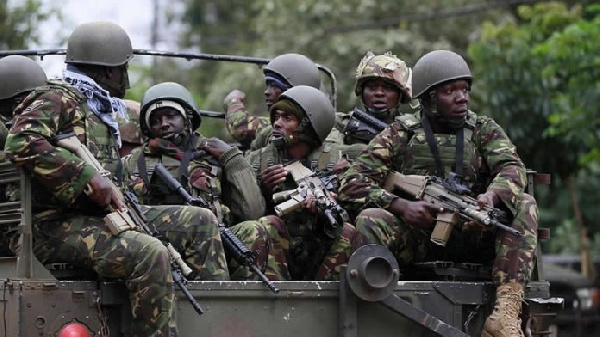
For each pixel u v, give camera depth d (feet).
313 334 50.62
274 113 58.29
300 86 58.29
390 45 157.28
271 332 49.75
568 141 124.26
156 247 47.16
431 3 163.73
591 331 128.16
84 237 47.88
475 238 56.85
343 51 159.94
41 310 45.98
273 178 57.06
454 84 56.54
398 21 151.74
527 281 55.16
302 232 55.83
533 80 130.41
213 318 48.65
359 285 50.57
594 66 118.21
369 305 51.90
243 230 54.49
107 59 51.57
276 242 55.01
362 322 51.72
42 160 47.19
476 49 132.87
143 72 203.51
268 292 49.80
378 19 164.45
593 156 119.96
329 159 58.23
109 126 51.03
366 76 64.69
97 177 47.75
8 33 136.15
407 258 57.00
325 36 163.02
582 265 140.15
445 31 163.22
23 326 45.52
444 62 56.59
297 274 56.85
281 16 167.63
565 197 167.02
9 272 49.01
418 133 57.16
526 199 55.77
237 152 57.41
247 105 166.20
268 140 64.13
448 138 56.90
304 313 50.49
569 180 142.51
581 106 117.70
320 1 165.68
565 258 146.72
